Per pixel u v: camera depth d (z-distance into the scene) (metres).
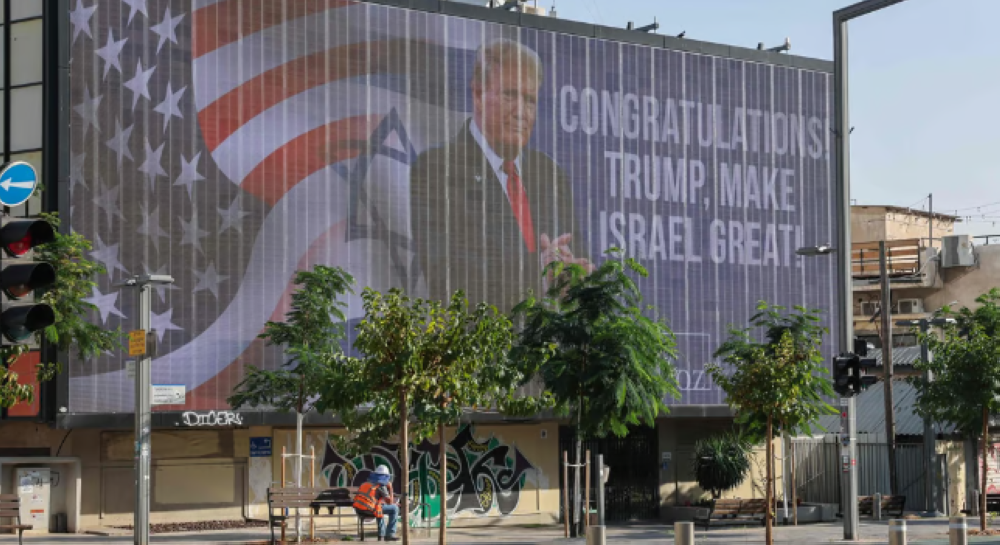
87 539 27.19
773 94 41.00
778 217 40.66
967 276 65.12
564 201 36.69
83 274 27.50
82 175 30.28
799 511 37.03
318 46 33.31
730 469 38.53
